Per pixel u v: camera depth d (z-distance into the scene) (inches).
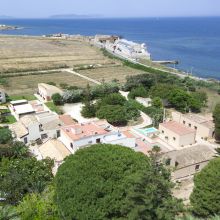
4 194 1592.0
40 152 2288.4
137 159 1414.9
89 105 3277.6
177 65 7431.1
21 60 6382.9
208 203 1476.4
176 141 2561.5
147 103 3548.2
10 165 1859.0
